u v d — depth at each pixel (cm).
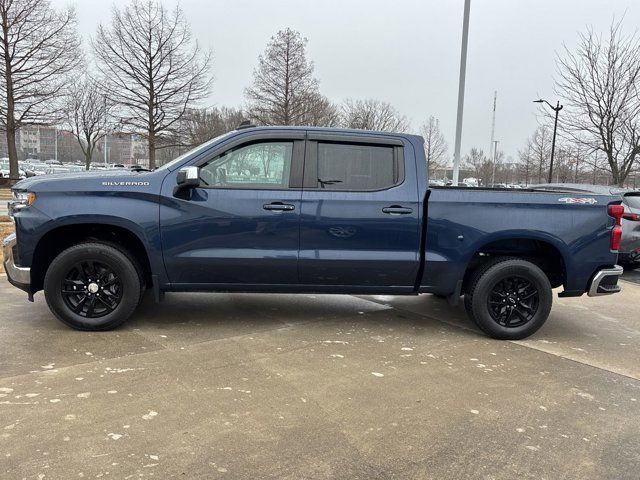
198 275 494
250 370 417
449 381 413
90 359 426
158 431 317
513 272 516
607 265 523
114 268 485
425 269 506
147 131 2862
